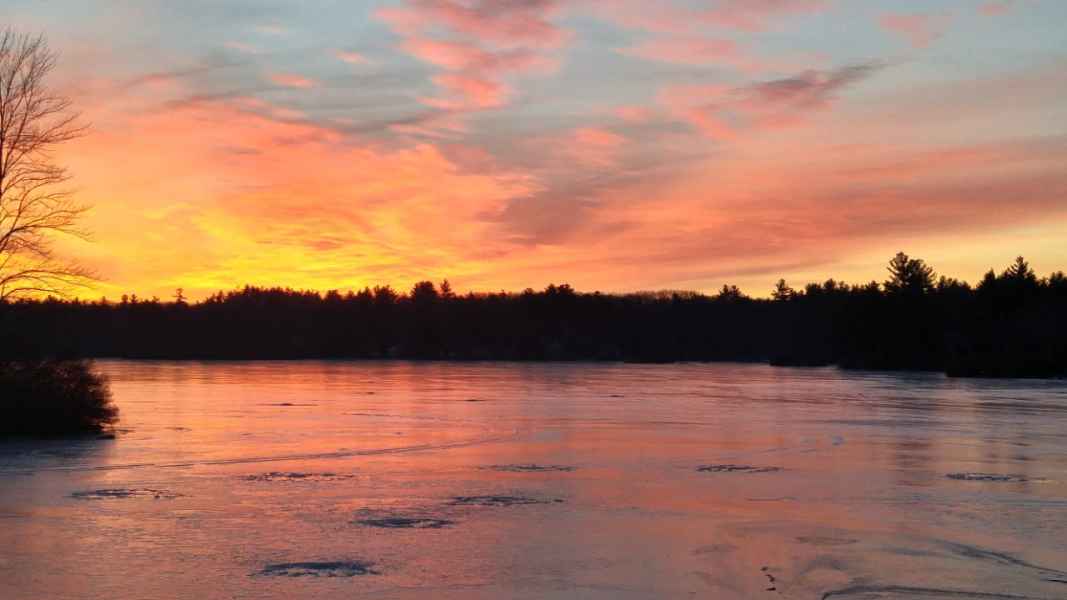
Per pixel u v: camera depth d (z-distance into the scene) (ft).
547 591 44.06
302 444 103.71
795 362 551.18
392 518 60.54
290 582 45.27
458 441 107.65
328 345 640.17
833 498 68.90
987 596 43.78
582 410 161.38
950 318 472.85
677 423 135.13
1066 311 387.55
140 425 127.54
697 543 53.67
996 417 150.20
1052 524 59.67
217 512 62.34
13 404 113.29
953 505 66.18
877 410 166.30
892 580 46.21
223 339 603.26
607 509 64.08
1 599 42.37
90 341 558.15
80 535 55.16
